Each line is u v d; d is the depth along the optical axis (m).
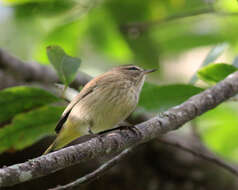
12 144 8.21
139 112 8.58
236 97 8.23
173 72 15.80
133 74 8.92
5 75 11.32
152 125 6.88
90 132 8.06
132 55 13.44
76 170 10.85
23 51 13.56
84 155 5.91
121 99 7.97
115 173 11.20
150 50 13.40
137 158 11.48
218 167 11.45
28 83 11.42
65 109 7.83
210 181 11.33
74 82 11.09
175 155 11.52
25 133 8.12
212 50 8.82
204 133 12.91
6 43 13.43
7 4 11.52
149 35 13.33
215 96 7.46
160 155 11.55
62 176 10.84
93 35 12.52
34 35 13.42
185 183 11.39
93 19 12.12
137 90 8.58
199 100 7.38
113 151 6.39
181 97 8.03
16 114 7.86
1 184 5.14
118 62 13.93
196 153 8.95
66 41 12.09
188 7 13.41
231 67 7.82
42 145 10.91
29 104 7.81
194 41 13.95
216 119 12.47
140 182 11.35
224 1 12.36
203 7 13.36
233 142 12.78
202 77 8.10
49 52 7.55
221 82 7.71
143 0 12.48
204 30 13.89
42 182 10.71
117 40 12.85
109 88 7.97
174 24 14.01
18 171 5.27
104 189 11.09
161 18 12.80
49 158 5.54
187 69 15.99
